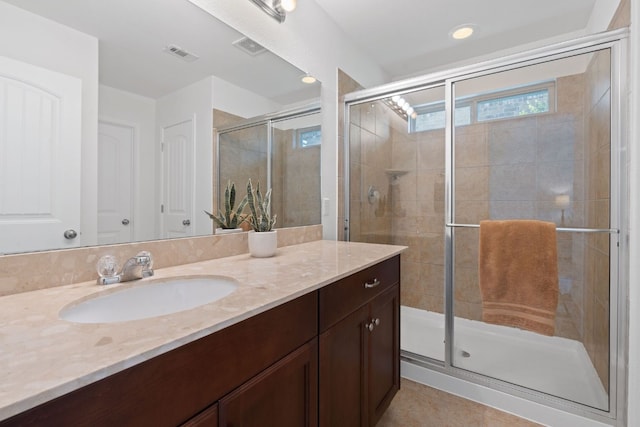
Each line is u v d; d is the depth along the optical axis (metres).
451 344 1.82
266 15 1.49
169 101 1.13
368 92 2.03
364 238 2.27
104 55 0.95
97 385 0.42
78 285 0.84
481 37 2.12
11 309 0.65
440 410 1.56
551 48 1.51
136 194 1.04
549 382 1.60
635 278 1.25
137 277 0.89
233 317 0.61
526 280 1.58
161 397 0.50
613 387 1.36
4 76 0.76
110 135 0.97
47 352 0.46
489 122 2.04
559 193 1.88
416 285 2.37
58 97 0.85
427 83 1.90
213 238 1.25
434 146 2.23
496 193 2.04
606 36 1.35
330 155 1.98
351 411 1.09
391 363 1.44
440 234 2.26
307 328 0.85
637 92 1.23
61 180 0.86
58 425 0.38
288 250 1.50
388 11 1.86
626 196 1.31
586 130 1.75
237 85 1.38
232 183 1.37
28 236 0.79
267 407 0.71
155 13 1.08
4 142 0.76
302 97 1.75
